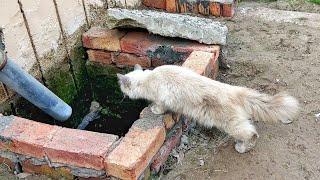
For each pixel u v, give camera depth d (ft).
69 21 4.17
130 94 3.39
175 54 4.02
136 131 3.09
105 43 4.22
